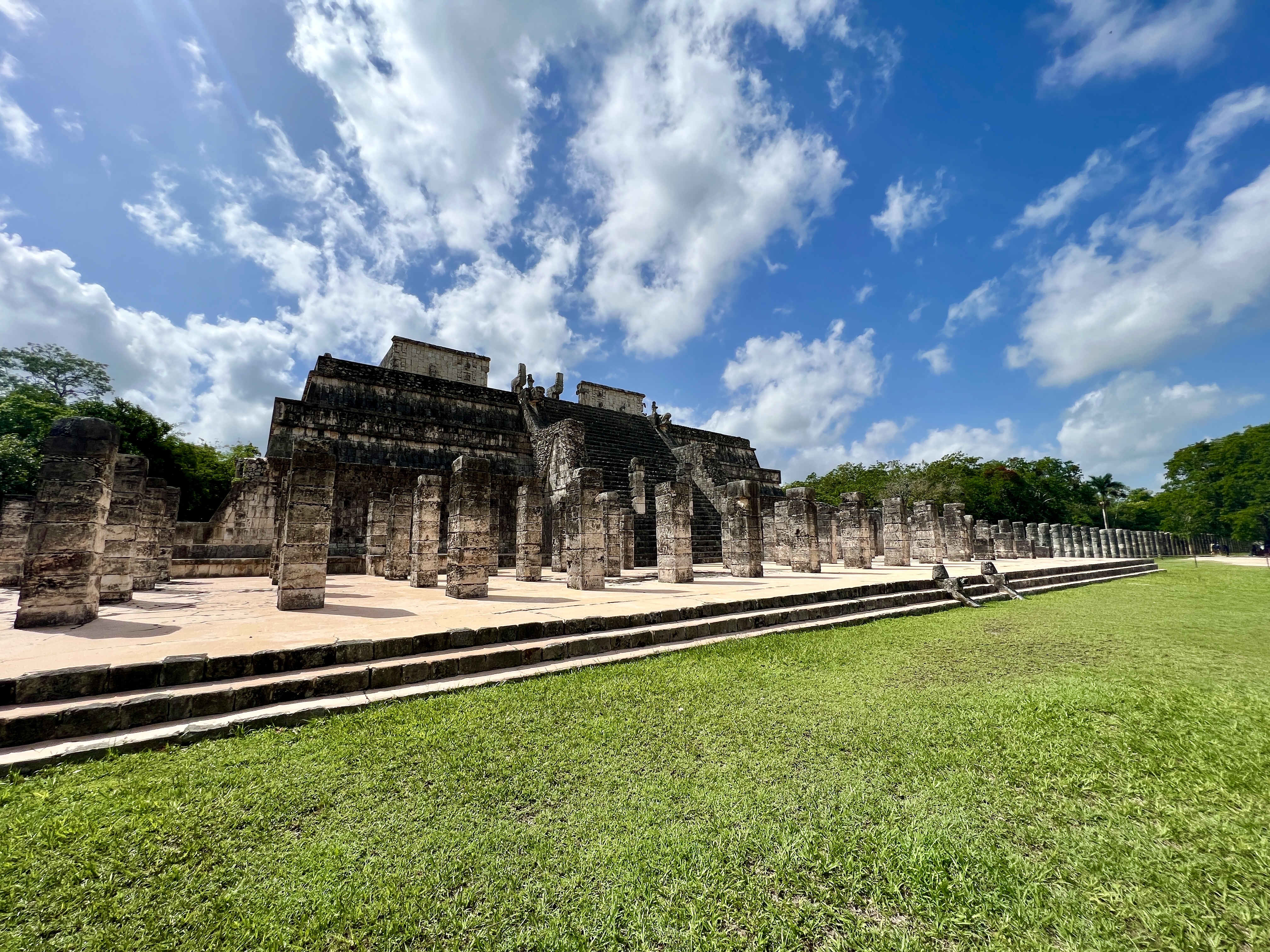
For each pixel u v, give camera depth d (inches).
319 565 280.1
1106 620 340.2
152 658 161.0
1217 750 134.3
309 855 90.0
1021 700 172.7
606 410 1168.8
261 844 93.4
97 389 1122.7
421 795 109.7
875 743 138.1
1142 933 75.1
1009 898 81.2
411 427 797.9
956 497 1430.9
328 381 828.0
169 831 95.4
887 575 554.6
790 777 119.4
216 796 107.9
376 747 130.3
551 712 156.5
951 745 137.3
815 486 1840.6
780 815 103.0
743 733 144.1
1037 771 123.3
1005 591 459.5
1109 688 188.1
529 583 465.7
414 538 444.5
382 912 77.3
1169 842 96.2
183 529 610.5
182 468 885.8
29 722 126.8
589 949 70.5
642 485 836.6
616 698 169.9
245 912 77.0
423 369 1101.7
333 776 116.5
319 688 163.9
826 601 351.9
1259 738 141.5
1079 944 72.7
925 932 75.1
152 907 77.7
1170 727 149.6
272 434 698.2
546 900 80.0
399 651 191.8
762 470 1305.4
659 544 504.4
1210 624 325.1
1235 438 1873.8
